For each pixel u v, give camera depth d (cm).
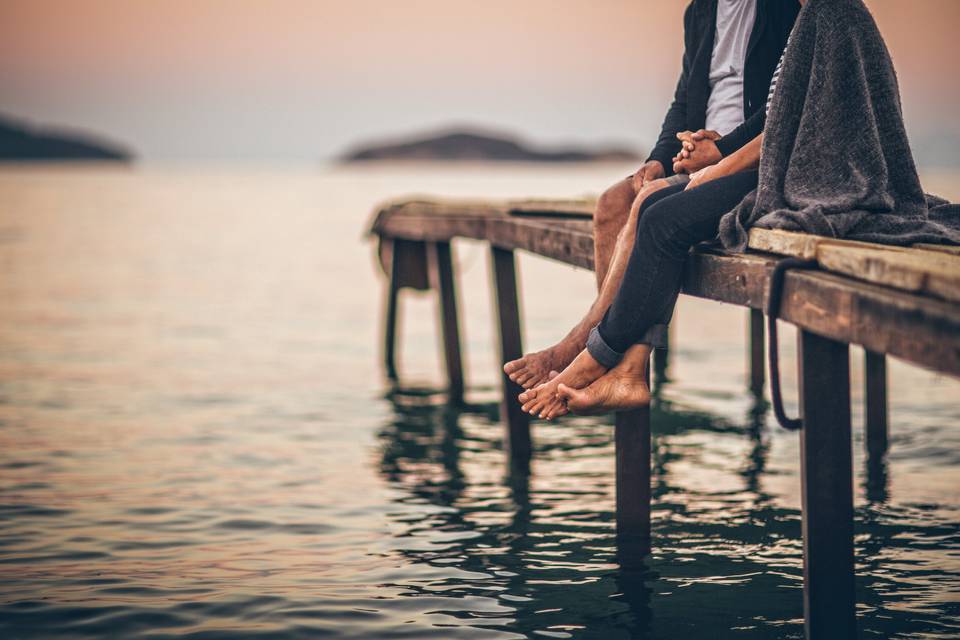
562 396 411
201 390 977
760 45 437
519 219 670
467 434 805
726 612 431
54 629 412
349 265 2506
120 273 2195
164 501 602
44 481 644
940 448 727
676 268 400
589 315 436
